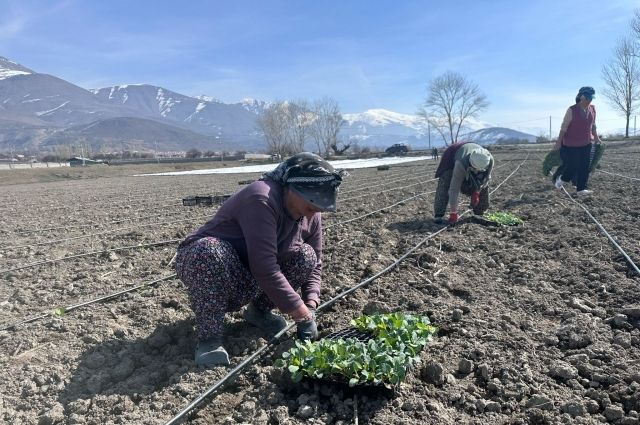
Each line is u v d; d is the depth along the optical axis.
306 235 3.78
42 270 5.89
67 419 2.82
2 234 8.65
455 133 83.31
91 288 5.08
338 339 3.12
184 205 11.52
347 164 34.56
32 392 3.08
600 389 2.95
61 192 18.91
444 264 5.40
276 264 3.24
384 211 9.27
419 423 2.71
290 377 3.09
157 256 6.37
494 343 3.49
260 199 3.17
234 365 3.32
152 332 3.84
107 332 3.87
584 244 5.86
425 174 19.73
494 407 2.82
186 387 3.04
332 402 2.91
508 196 10.46
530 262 5.31
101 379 3.20
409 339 3.16
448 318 3.91
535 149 41.97
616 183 11.29
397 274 5.12
